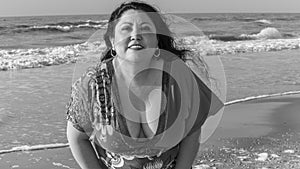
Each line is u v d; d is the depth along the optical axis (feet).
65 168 16.03
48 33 95.30
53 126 21.49
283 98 28.55
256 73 38.63
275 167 16.25
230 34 103.91
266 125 21.95
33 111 24.27
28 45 74.74
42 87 31.55
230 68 41.47
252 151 18.03
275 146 18.85
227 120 22.52
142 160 6.39
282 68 42.37
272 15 221.66
